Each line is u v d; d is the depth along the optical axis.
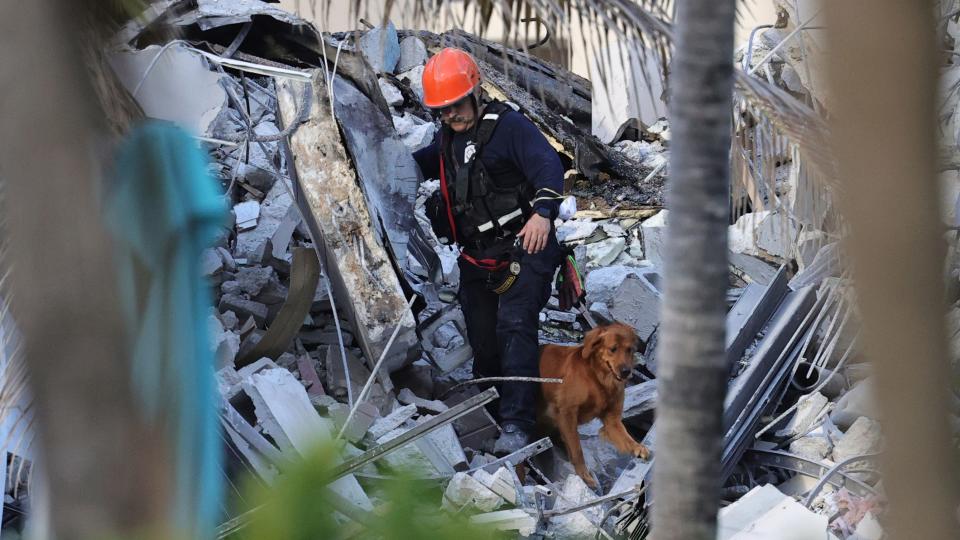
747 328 5.63
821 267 4.69
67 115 1.06
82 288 1.06
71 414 1.06
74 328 1.06
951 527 0.89
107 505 1.06
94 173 1.08
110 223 1.10
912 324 0.87
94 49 1.13
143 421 1.12
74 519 1.05
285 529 0.82
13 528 3.66
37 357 1.06
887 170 0.84
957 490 0.89
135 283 1.25
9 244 1.06
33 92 1.04
